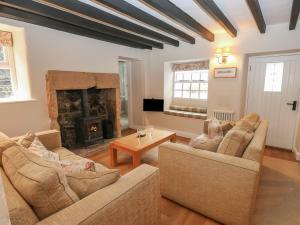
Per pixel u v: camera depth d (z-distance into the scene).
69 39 3.24
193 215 1.86
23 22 2.66
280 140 3.76
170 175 1.97
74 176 1.14
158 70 4.81
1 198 0.46
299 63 3.38
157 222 1.43
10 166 1.16
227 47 3.60
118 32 3.19
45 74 2.98
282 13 2.61
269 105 3.77
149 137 3.12
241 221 1.59
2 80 2.84
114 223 1.01
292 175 2.64
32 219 0.85
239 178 1.54
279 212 1.90
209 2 2.11
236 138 1.73
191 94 4.87
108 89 4.20
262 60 3.72
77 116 3.63
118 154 3.42
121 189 1.11
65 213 0.90
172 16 2.27
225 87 3.81
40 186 0.89
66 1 2.04
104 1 1.91
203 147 1.89
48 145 2.40
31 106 2.87
